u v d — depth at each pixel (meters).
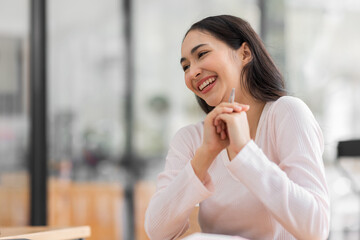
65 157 4.21
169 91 4.54
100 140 4.33
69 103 4.23
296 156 1.34
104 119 4.35
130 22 4.45
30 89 4.10
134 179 4.41
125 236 4.35
